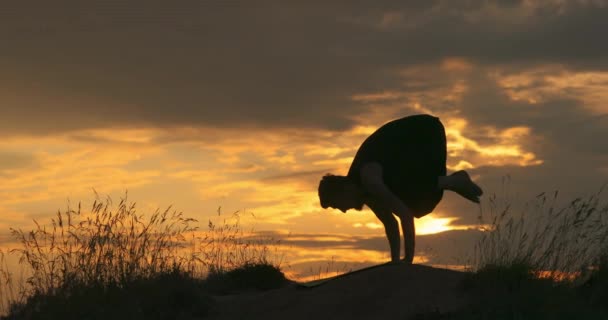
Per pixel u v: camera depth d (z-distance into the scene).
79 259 11.97
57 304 11.30
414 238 10.98
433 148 10.95
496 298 9.62
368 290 10.60
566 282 10.23
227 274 14.19
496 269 10.27
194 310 11.28
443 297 9.98
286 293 11.50
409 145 10.91
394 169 10.84
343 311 10.16
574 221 10.33
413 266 11.07
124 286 11.75
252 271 14.05
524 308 9.41
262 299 11.50
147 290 11.64
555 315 9.32
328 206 11.54
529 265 10.43
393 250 11.62
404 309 9.81
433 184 10.96
